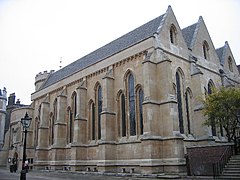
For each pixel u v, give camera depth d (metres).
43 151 48.03
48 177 29.42
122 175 28.89
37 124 54.19
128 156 31.94
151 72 29.83
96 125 38.38
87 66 41.72
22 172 18.55
